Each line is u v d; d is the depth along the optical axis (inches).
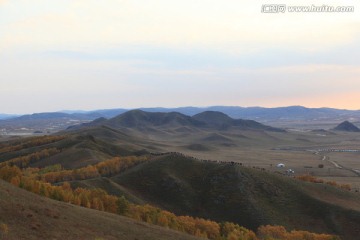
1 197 2235.5
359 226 5231.3
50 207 2436.0
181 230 3735.2
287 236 4439.0
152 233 2566.4
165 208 5802.2
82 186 5201.8
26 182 3380.9
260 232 4675.2
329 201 5949.8
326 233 5196.9
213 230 4121.6
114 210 3740.2
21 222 1977.1
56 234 1967.3
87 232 2156.7
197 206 5910.4
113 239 2160.4
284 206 5802.2
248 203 5703.7
